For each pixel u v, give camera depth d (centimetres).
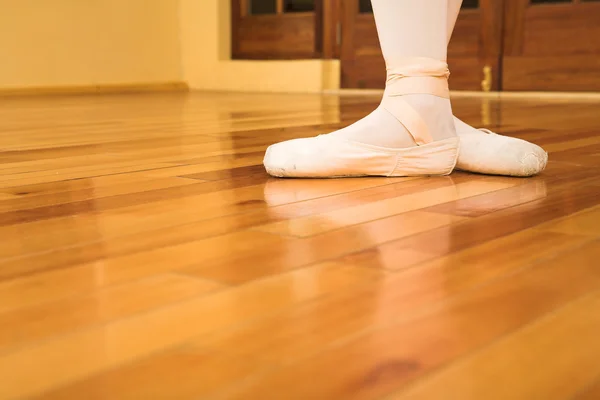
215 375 47
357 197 106
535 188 112
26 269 71
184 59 518
